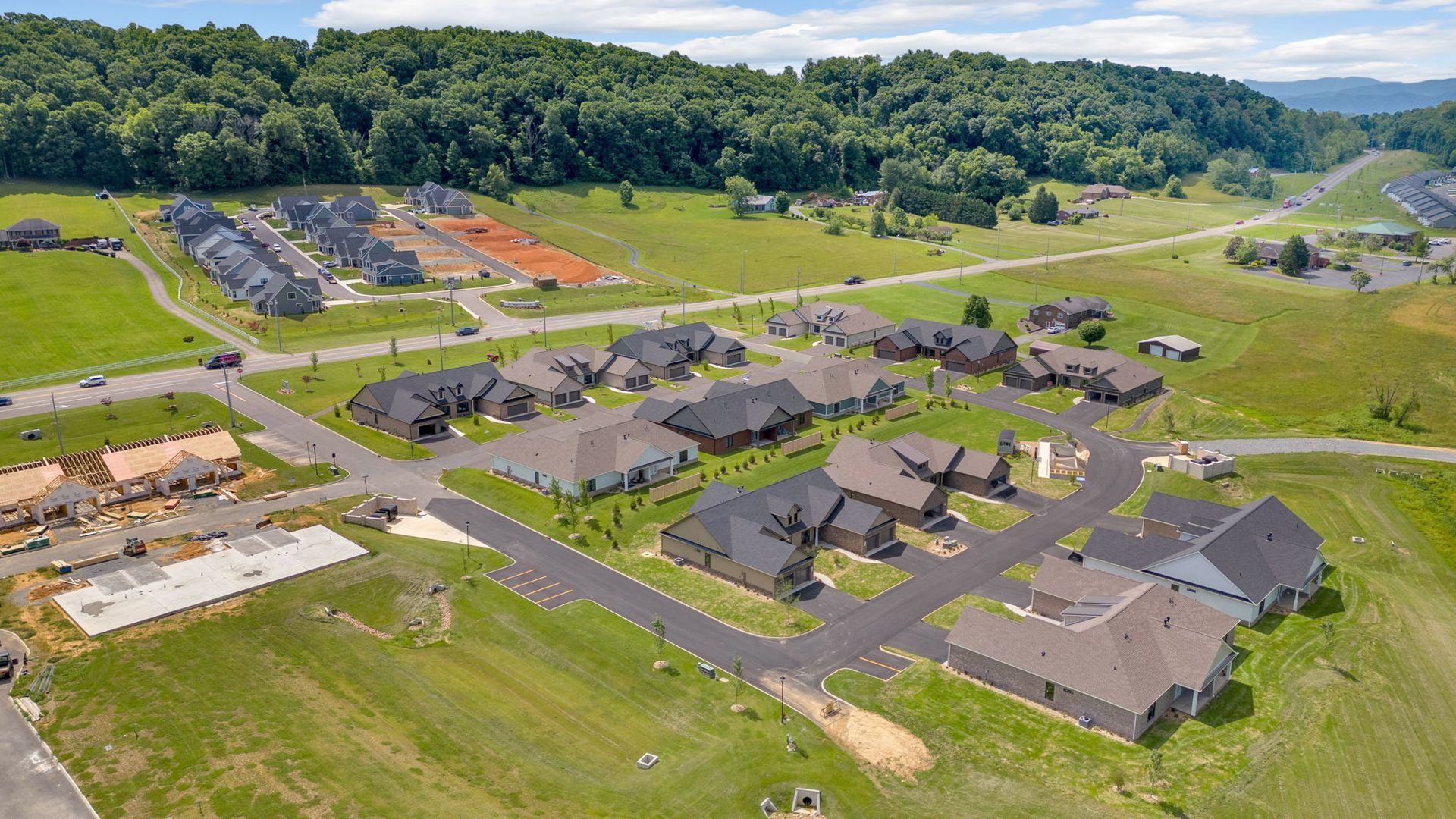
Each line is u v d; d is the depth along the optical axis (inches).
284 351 5679.1
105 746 2114.9
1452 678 2529.5
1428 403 4963.1
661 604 2910.9
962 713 2361.0
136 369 5206.7
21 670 2432.3
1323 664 2598.4
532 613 2827.3
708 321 6934.1
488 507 3612.2
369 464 4003.4
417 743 2176.4
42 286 6407.5
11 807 1923.0
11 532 3270.2
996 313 7190.0
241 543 3221.0
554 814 1951.3
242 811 1909.4
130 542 3117.6
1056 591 2832.2
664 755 2178.9
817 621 2824.8
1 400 4606.3
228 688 2365.9
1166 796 2049.7
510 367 5182.1
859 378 4987.7
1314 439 4522.6
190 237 7810.0
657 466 3944.4
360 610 2817.4
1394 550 3378.4
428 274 7859.3
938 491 3592.5
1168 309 7278.5
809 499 3405.5
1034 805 2020.2
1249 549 2984.7
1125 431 4667.8
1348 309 7007.9
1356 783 2098.9
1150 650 2425.0
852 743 2233.0
